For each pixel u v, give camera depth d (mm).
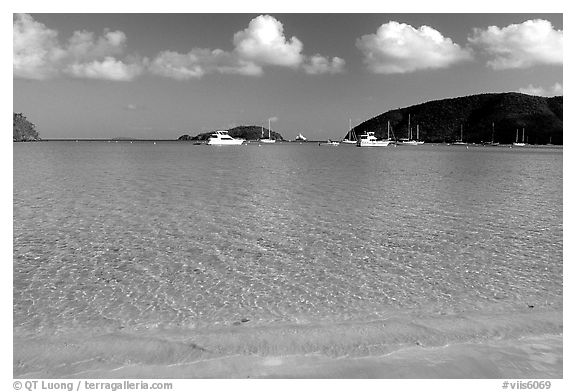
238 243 14125
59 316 8773
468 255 12883
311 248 13609
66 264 11953
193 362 6969
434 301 9531
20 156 63562
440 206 20703
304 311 9016
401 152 95438
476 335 7797
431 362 6934
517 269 11656
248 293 9992
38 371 6820
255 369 6766
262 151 96562
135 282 10656
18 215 18141
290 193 24812
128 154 74188
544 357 7094
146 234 15180
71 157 62062
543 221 17359
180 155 72750
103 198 22609
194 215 18344
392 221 17359
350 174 37281
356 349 7312
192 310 9070
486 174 37781
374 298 9711
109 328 8242
